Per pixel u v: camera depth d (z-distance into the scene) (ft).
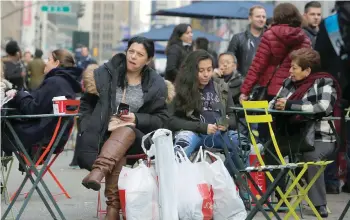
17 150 42.57
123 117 40.52
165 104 42.70
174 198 37.63
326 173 56.85
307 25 66.54
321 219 42.19
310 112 43.73
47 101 47.50
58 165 78.54
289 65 53.83
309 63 46.01
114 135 39.40
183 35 71.05
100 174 37.93
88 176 37.88
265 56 54.19
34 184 40.91
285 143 45.73
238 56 70.54
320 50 44.78
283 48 53.78
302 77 46.39
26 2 493.77
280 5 54.19
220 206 39.19
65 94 48.16
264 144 44.39
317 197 46.60
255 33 70.33
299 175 40.34
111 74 41.78
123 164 39.70
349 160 46.26
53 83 47.98
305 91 45.78
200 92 47.75
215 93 48.01
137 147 40.32
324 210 46.75
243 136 47.03
